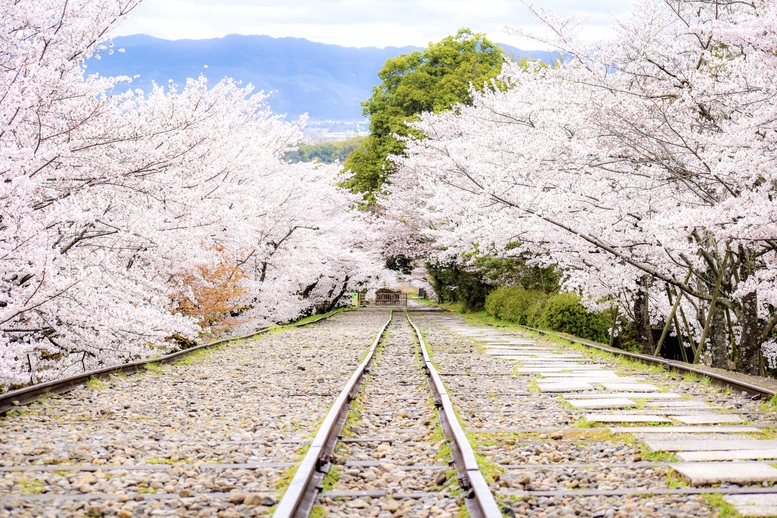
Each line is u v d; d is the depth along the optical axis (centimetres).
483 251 2136
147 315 1309
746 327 1592
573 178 1664
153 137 1303
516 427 807
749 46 1239
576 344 1998
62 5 1177
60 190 1252
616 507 503
